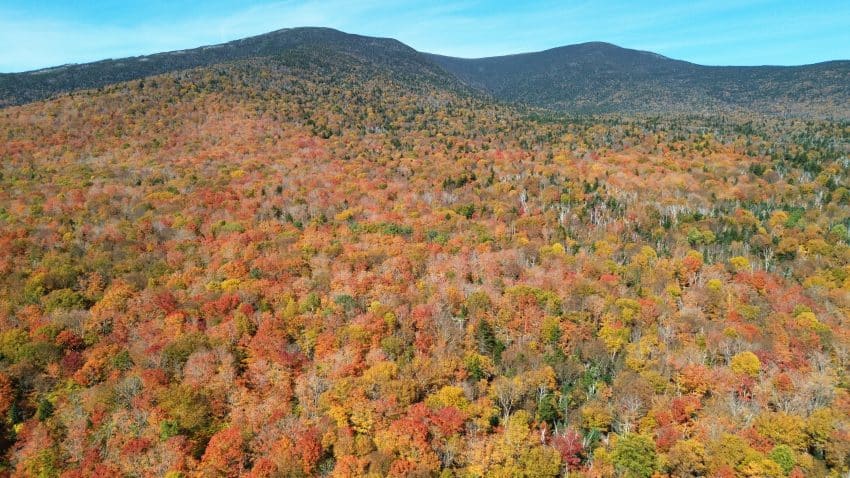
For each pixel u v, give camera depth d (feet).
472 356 268.21
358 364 262.67
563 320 300.40
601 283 343.26
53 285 317.83
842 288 345.51
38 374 254.68
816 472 206.69
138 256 362.12
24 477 214.28
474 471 212.23
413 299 315.78
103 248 366.43
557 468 213.87
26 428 234.17
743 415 236.02
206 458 215.10
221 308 301.02
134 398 239.09
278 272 347.97
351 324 288.10
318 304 311.88
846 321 309.63
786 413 229.86
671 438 222.89
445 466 219.41
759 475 201.36
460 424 227.40
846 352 276.41
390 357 270.87
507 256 373.20
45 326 275.18
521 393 248.32
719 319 314.35
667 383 255.09
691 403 242.17
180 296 317.01
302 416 239.71
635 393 245.86
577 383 260.62
